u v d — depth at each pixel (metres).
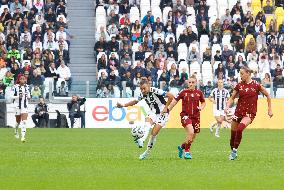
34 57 101.62
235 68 105.69
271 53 109.75
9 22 108.06
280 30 113.38
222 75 102.38
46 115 97.75
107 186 34.91
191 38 109.31
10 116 97.94
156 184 35.56
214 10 117.31
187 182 36.31
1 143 66.00
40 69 100.44
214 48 110.31
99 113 98.31
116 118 98.31
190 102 49.00
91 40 111.94
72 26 112.94
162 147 60.94
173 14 112.94
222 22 113.56
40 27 107.56
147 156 50.22
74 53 110.12
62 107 98.75
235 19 113.38
